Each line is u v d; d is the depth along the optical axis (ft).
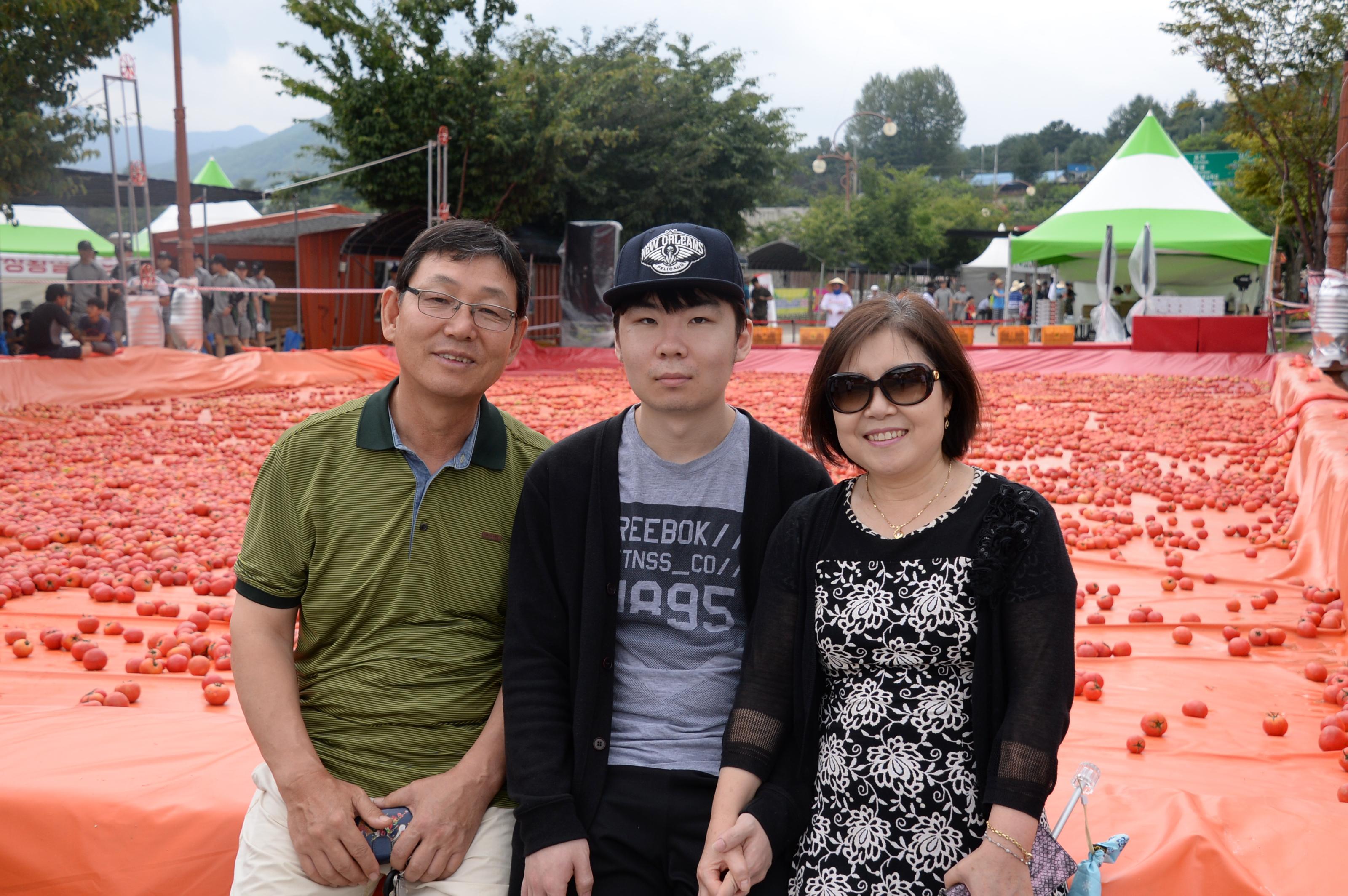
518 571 7.95
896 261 156.35
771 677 7.38
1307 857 8.13
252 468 29.91
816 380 7.43
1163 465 31.65
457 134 74.38
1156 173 82.84
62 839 8.91
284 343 79.05
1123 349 60.85
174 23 57.77
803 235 146.92
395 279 8.13
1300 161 80.43
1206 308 71.41
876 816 6.74
